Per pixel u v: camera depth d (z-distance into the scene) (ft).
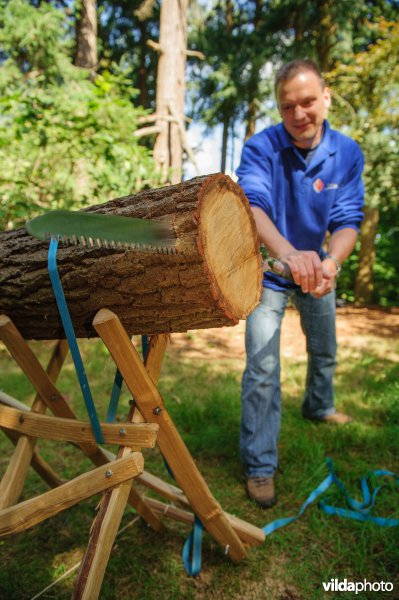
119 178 13.42
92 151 13.24
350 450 8.21
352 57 26.35
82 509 6.58
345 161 7.30
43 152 13.16
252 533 5.60
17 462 4.57
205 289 3.72
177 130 20.44
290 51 28.71
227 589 5.20
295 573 5.38
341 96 25.41
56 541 5.96
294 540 5.93
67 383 11.18
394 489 6.88
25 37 22.58
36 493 6.89
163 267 3.72
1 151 12.48
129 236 3.30
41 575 5.37
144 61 39.27
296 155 6.90
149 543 5.92
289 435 8.61
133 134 14.42
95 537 3.91
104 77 14.71
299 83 6.32
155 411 4.36
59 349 5.35
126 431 4.20
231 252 4.06
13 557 5.66
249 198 6.72
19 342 4.53
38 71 23.62
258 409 6.72
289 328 19.89
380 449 8.12
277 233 6.28
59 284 3.84
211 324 4.17
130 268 3.82
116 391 4.56
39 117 12.44
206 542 5.93
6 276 4.43
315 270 5.29
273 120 32.45
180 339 17.13
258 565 5.51
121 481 4.05
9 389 10.71
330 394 8.98
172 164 20.39
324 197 7.21
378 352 15.67
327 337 8.21
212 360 14.20
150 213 3.76
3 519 3.97
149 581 5.24
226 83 31.99
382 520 6.06
